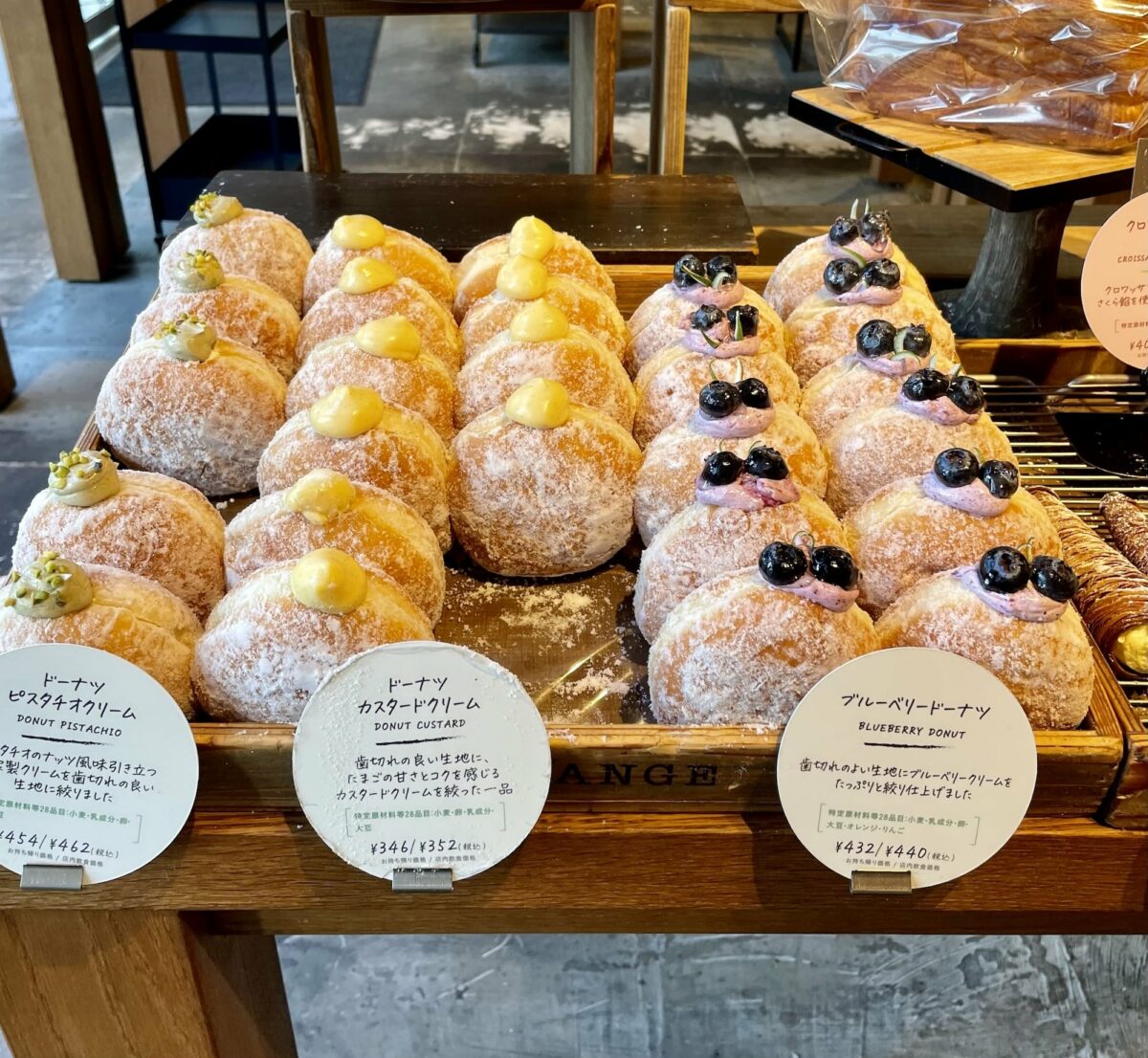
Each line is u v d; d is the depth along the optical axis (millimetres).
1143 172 1147
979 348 1481
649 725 851
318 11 1965
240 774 842
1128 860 887
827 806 836
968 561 979
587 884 908
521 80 4750
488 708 791
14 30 2871
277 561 995
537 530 1125
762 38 5086
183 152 3375
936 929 989
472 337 1310
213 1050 1031
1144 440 1397
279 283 1417
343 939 1616
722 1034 1492
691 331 1224
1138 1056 1471
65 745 816
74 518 1021
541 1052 1475
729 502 988
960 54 1427
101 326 3104
